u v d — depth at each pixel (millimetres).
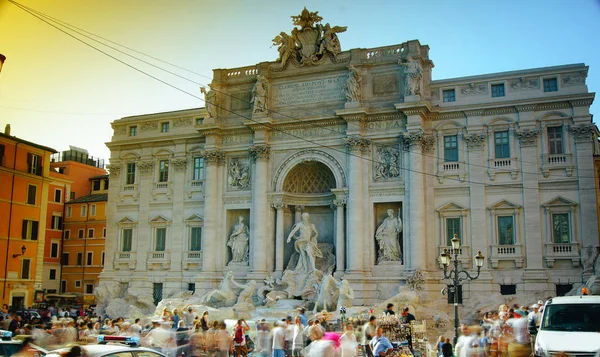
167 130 63594
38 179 66375
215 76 60500
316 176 57562
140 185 63469
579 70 49281
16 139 63406
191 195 60906
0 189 61625
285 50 57438
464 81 52312
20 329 33000
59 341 29969
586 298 25188
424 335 36656
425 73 53406
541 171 49375
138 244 62438
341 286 45875
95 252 81000
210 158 58719
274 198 55875
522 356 28484
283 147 56188
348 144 53250
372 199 52625
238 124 58094
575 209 48188
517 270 48969
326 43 56000
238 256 57125
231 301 51688
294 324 29781
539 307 32125
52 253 82125
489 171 50656
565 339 23203
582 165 48406
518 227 49375
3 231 61781
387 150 53094
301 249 53531
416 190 50781
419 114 51406
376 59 54344
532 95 50250
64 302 76750
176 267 60219
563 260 47938
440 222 51406
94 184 88750
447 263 34438
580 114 48844
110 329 33656
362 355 31578
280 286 53656
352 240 51719
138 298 59312
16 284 62812
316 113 55562
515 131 50562
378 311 44625
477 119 51562
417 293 48281
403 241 51125
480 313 47656
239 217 58000
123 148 64938
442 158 52156
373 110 52875
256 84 57406
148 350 18078
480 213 50438
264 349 29703
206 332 27812
